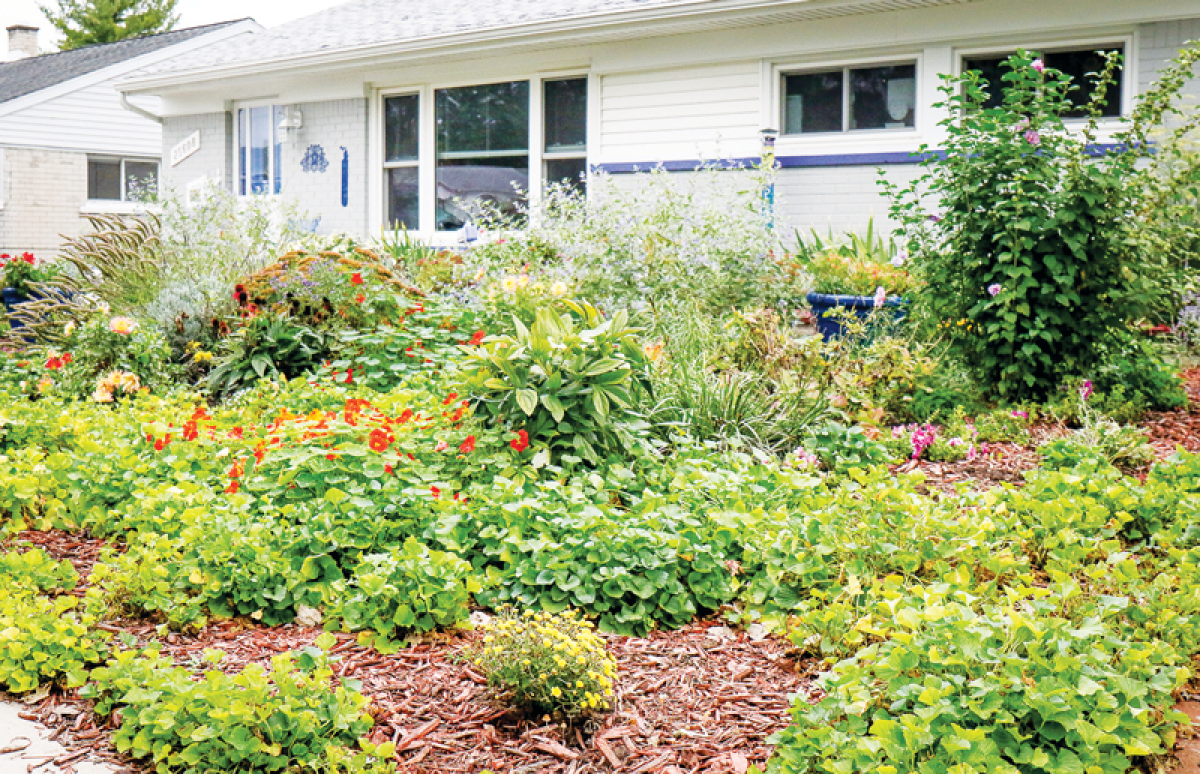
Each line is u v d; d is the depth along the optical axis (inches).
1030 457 208.1
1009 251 252.7
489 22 451.8
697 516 150.9
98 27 1469.0
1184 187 276.8
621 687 111.4
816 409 219.6
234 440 182.1
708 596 132.7
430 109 490.6
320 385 240.1
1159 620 115.1
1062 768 84.1
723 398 216.8
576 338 177.8
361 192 513.3
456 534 140.3
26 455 177.5
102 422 205.0
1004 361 253.3
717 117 413.4
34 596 126.6
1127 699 90.4
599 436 181.6
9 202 820.6
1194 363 300.5
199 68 542.6
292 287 272.7
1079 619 111.3
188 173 596.1
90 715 103.6
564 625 114.7
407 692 109.3
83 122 852.6
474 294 316.5
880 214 382.6
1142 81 337.7
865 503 147.5
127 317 296.5
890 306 292.7
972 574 134.2
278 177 552.7
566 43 430.6
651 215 344.5
